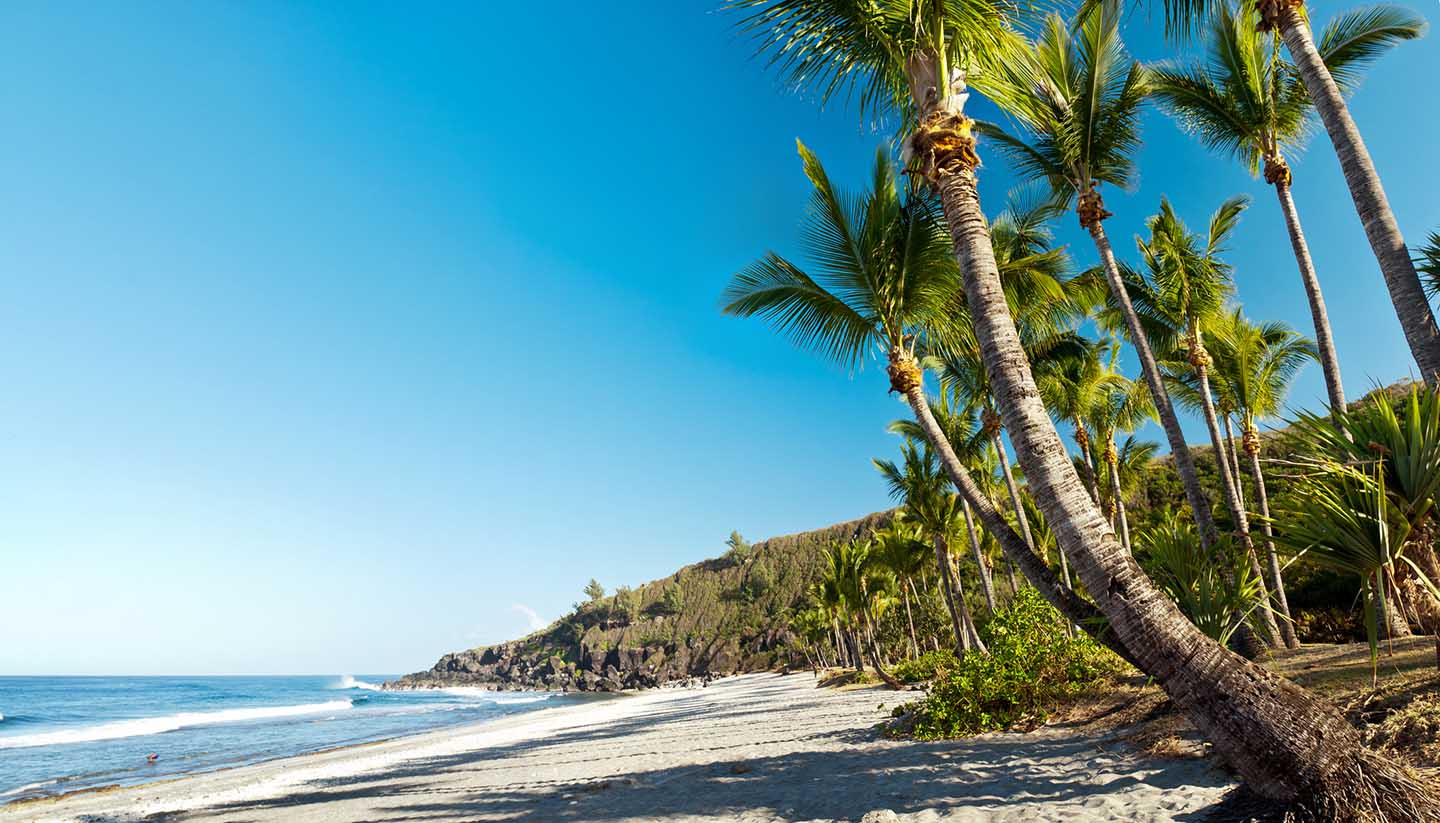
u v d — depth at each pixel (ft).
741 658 339.57
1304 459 14.12
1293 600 62.28
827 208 34.17
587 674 404.57
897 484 84.48
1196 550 26.50
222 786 54.65
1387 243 27.02
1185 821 14.96
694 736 60.13
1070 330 63.36
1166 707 28.30
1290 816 12.42
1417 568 12.55
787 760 36.32
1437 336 25.52
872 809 22.11
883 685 100.07
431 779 46.85
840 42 24.32
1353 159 28.14
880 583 128.88
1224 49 45.09
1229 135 47.01
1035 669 37.68
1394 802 11.87
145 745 109.81
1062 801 19.52
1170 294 54.70
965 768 26.78
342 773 56.70
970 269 19.47
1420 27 39.81
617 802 29.63
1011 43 27.09
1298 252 43.55
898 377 32.12
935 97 22.04
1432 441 12.64
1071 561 15.71
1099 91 44.37
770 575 389.80
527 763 51.42
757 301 36.88
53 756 97.04
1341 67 43.42
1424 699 18.69
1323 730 12.56
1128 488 91.71
